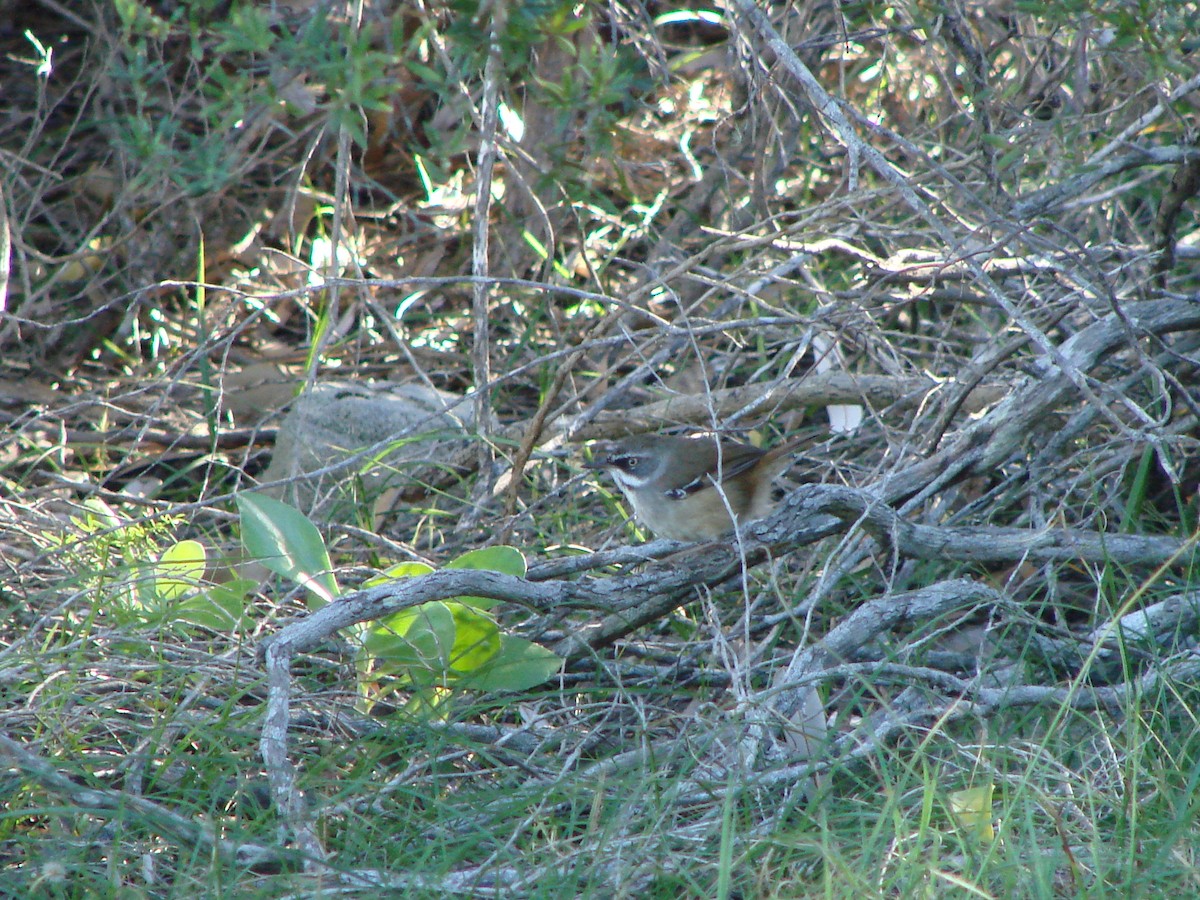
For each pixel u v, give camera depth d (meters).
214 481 12.82
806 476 12.31
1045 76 11.95
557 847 6.87
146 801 6.75
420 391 13.54
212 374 13.87
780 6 13.02
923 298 11.06
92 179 14.67
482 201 11.46
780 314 12.86
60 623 9.27
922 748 6.96
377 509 12.32
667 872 6.63
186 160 11.05
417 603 7.92
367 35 8.70
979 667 8.59
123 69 12.86
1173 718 8.19
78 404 11.65
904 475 9.95
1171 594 9.66
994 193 9.80
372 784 7.21
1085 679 8.83
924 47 11.66
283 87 10.16
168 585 9.43
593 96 8.73
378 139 15.58
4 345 14.01
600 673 9.30
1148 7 8.24
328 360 14.31
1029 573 10.77
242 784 7.23
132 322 14.07
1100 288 9.91
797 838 6.48
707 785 7.27
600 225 15.40
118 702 8.11
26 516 10.96
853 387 12.09
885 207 11.49
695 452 9.73
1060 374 9.52
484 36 8.16
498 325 14.70
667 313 14.32
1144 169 12.10
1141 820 6.96
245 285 14.09
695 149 15.25
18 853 6.95
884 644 8.88
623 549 9.59
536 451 12.08
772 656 9.59
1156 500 11.40
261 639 8.73
